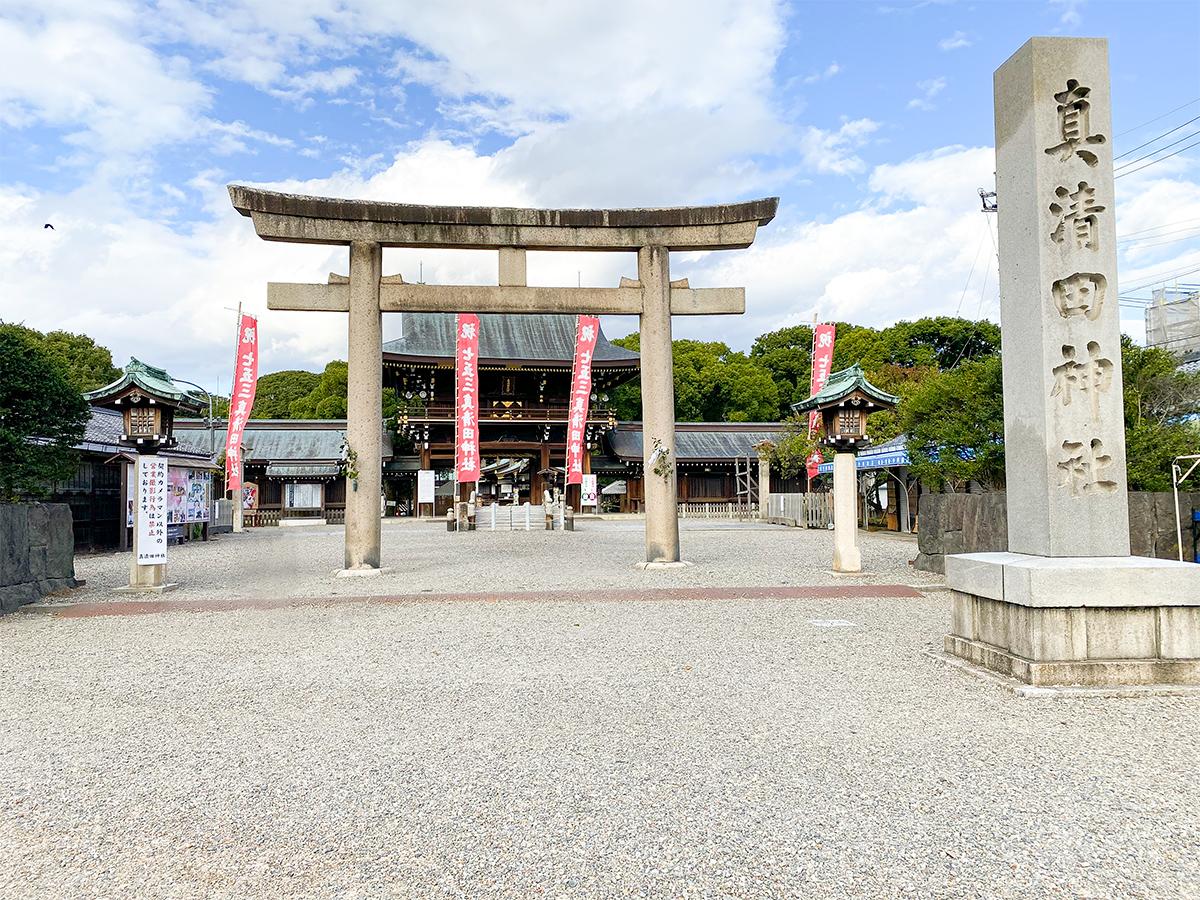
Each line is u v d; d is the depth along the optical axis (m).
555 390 46.06
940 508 13.63
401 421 43.00
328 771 4.59
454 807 4.04
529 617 9.90
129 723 5.61
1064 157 6.73
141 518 12.55
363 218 14.47
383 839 3.69
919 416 15.88
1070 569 6.14
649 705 5.89
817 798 4.09
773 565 15.61
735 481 47.91
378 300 14.59
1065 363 6.62
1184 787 4.21
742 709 5.76
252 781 4.45
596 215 15.12
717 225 15.27
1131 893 3.14
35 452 16.14
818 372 29.48
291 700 6.16
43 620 10.14
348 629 9.23
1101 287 6.65
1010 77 7.11
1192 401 14.30
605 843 3.61
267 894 3.22
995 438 13.83
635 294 15.33
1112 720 5.39
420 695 6.26
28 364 16.28
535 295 14.99
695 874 3.32
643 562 15.37
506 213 14.88
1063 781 4.31
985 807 3.97
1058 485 6.55
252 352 30.55
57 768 4.71
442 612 10.35
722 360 65.19
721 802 4.05
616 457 46.72
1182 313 35.06
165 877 3.37
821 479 35.91
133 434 12.84
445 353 43.69
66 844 3.71
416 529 32.56
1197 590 6.17
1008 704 5.80
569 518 31.11
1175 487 10.84
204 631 9.23
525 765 4.63
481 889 3.22
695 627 9.09
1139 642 6.19
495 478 45.38
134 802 4.18
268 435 45.31
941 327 54.06
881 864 3.38
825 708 5.76
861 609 10.28
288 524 38.91
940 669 6.96
